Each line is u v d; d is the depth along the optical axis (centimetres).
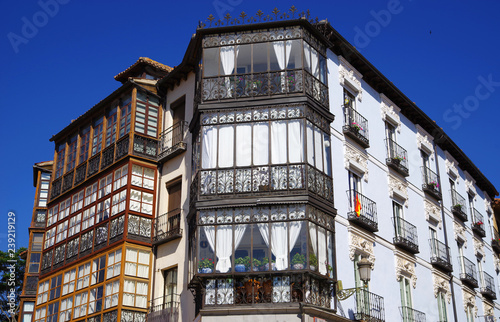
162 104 2655
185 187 2369
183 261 2250
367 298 2191
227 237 1934
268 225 1927
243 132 2062
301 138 2023
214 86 2150
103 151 2642
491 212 3847
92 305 2367
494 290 3431
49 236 2822
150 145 2548
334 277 1973
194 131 2248
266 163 2006
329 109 2255
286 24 2197
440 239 2919
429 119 3019
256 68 2148
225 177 2008
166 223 2408
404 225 2609
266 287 1869
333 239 2028
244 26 2197
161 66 2844
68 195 2794
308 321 1792
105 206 2512
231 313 1833
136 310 2267
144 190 2456
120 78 2994
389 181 2597
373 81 2683
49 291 2666
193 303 2117
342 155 2309
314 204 1966
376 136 2597
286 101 2077
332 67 2406
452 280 2902
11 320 3778
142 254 2359
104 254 2411
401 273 2491
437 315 2677
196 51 2375
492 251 3684
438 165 3105
